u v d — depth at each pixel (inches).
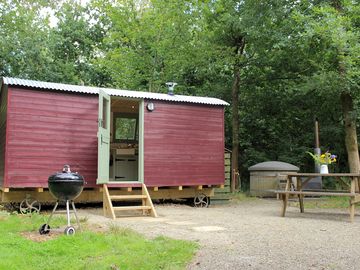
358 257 166.2
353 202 275.0
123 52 686.5
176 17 655.1
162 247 176.4
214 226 251.6
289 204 413.1
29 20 692.7
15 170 313.4
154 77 682.8
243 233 224.4
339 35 409.1
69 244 177.3
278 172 524.7
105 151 321.4
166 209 363.6
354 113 463.2
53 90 333.7
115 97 354.0
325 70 467.2
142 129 363.6
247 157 691.4
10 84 315.3
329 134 652.7
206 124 401.1
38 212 310.8
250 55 604.7
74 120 341.1
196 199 400.8
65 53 823.7
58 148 332.5
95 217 292.8
